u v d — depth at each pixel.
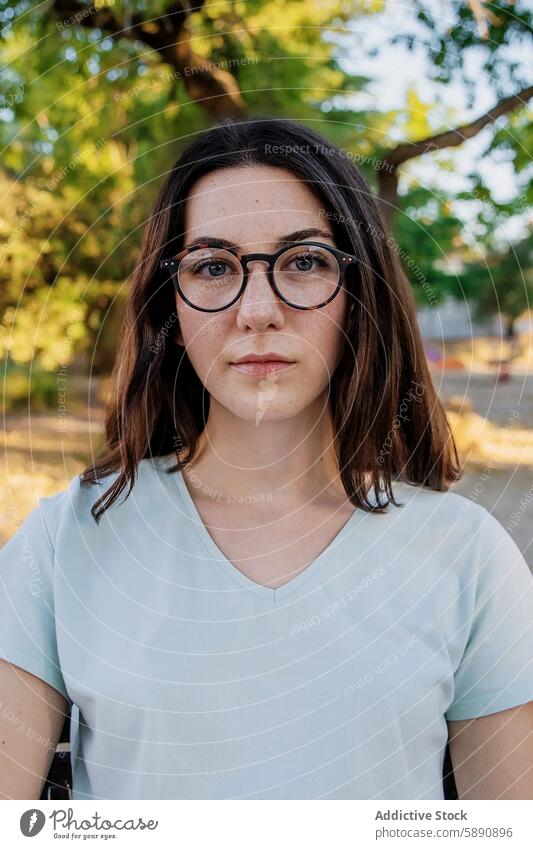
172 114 2.84
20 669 0.95
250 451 1.00
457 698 1.03
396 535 1.01
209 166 0.93
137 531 1.00
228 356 0.90
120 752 0.93
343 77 2.80
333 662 0.93
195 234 0.93
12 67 2.72
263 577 0.97
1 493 2.84
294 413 0.92
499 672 1.01
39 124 2.81
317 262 0.93
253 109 2.87
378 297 1.04
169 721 0.91
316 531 1.00
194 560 0.98
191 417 1.06
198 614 0.95
